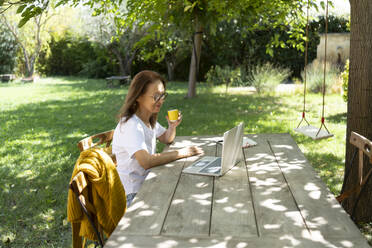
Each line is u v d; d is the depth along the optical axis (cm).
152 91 260
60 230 343
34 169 518
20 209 388
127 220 181
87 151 215
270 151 298
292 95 1235
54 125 862
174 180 235
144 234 166
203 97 1259
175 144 331
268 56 1784
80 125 855
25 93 1622
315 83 1246
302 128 362
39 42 2605
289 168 253
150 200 204
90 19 2016
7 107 1185
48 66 2942
